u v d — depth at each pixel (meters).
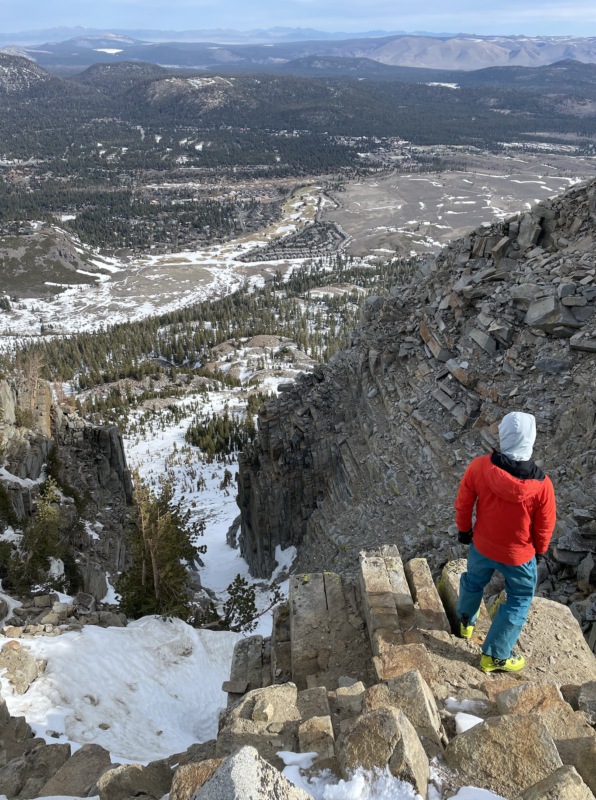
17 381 56.12
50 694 14.94
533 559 6.64
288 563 44.06
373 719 4.83
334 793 4.38
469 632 7.46
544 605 8.38
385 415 32.44
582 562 13.50
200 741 16.66
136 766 6.91
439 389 27.88
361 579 8.80
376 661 6.81
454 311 29.70
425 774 4.55
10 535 29.81
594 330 22.08
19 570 25.75
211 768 4.59
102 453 58.88
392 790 4.28
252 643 9.95
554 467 19.08
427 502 24.22
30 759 9.03
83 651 17.70
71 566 30.30
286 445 45.66
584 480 16.91
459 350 28.08
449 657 7.10
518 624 6.59
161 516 33.66
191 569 54.44
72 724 13.85
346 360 42.12
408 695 5.62
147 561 30.02
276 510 46.16
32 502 37.06
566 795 3.89
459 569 8.77
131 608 29.17
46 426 52.00
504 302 26.62
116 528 47.81
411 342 32.66
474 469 6.84
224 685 9.01
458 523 7.23
